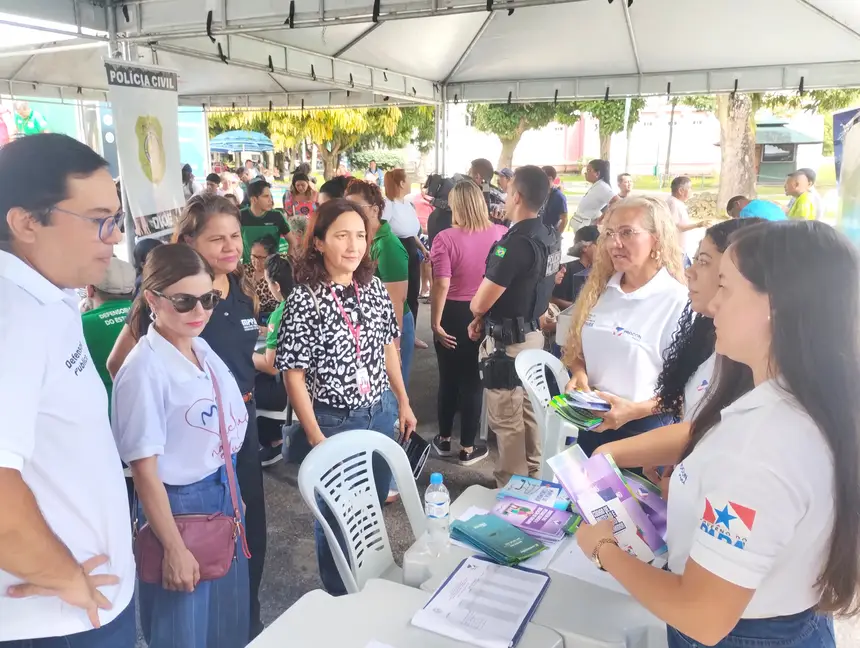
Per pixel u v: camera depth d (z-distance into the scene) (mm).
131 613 1269
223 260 1958
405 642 1248
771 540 864
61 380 1073
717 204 14078
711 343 1803
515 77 7395
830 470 866
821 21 5184
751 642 983
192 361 1634
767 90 6430
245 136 15672
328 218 2045
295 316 2049
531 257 2816
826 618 1038
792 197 7219
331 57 6422
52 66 7324
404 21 5570
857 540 882
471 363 3520
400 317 3598
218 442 1637
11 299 994
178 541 1507
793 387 873
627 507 1383
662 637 1312
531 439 3105
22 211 1033
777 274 868
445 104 7930
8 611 1078
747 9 5160
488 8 3773
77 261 1084
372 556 1907
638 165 23500
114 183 1129
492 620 1296
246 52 5539
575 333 2385
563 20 5648
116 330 2178
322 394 2111
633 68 6793
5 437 938
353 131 13836
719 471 925
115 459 1231
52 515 1108
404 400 2482
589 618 1330
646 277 2156
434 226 5797
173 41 4922
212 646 1689
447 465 3674
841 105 12586
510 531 1635
